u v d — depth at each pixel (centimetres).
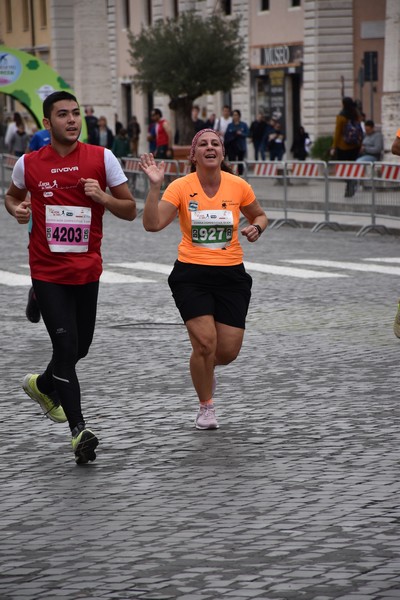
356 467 1267
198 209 1441
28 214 1334
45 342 2092
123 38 10262
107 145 6544
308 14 7850
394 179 4031
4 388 1719
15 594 920
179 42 6831
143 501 1163
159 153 5847
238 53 6975
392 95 6431
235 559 986
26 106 5847
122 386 1716
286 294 2620
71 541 1046
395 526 1064
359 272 2981
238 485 1210
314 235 4103
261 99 8475
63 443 1405
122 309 2433
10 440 1423
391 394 1634
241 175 4784
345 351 1964
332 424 1466
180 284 1451
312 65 7862
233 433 1434
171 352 1980
